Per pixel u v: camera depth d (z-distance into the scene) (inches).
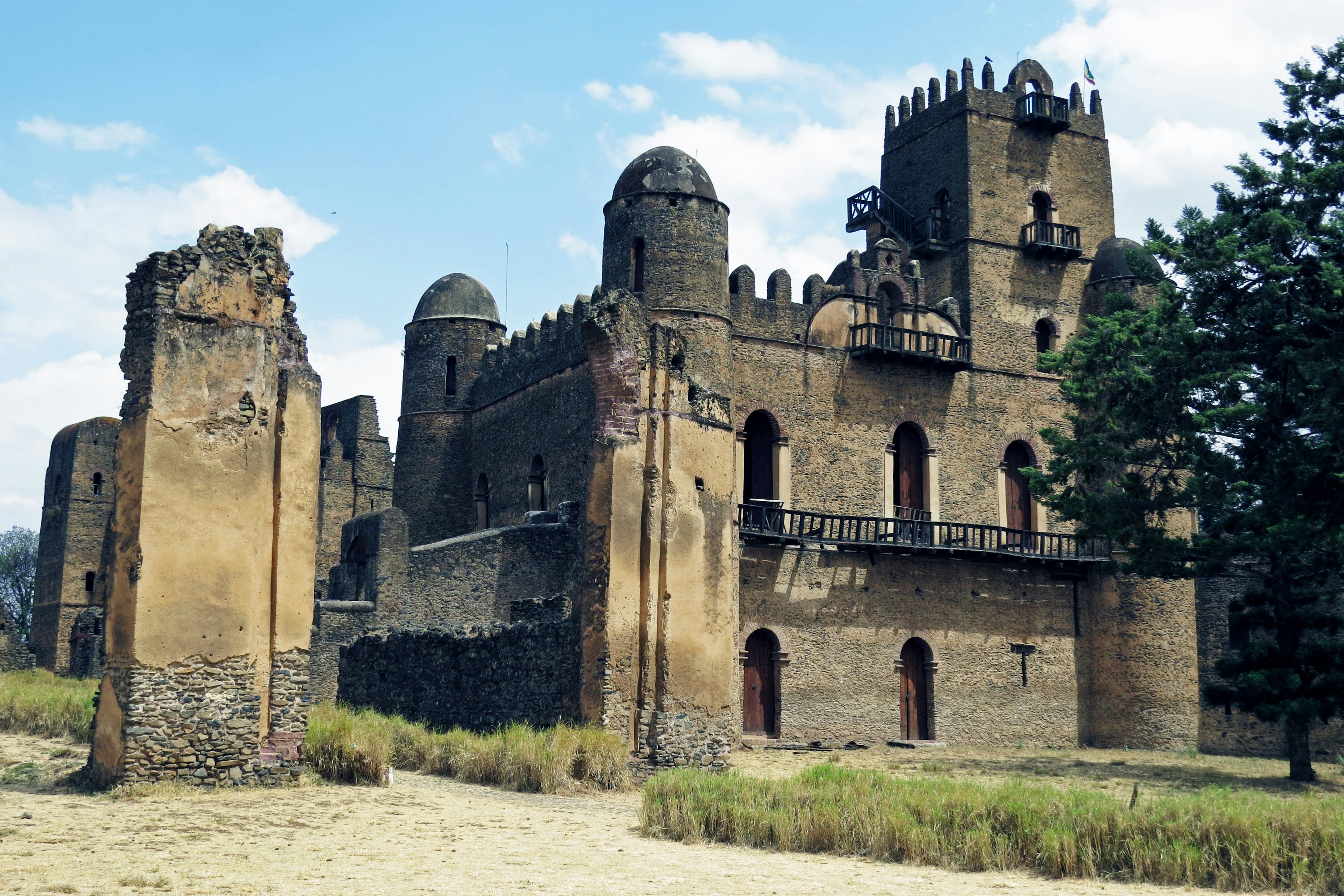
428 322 1807.3
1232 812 629.9
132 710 716.7
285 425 790.5
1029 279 1642.5
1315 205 1053.8
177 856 562.9
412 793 792.3
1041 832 635.5
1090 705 1565.0
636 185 1392.7
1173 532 1521.9
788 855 650.2
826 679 1412.4
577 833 686.5
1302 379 1034.1
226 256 781.3
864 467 1488.7
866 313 1526.8
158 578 732.0
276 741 768.9
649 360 954.1
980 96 1657.2
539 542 1409.9
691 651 931.3
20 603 3171.8
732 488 991.0
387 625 1464.1
